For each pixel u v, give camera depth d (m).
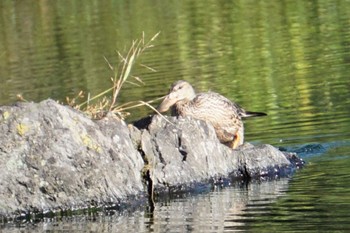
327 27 29.23
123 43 28.92
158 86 22.84
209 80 23.53
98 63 26.48
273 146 16.17
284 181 14.74
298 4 33.16
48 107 14.09
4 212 13.55
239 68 24.77
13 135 13.84
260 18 31.53
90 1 36.72
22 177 13.70
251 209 13.12
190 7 34.38
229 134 16.89
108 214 13.67
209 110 16.66
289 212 12.74
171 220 12.89
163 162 14.81
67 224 13.15
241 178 15.31
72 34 31.14
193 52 27.22
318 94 20.86
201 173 15.01
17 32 32.25
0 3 37.22
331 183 14.19
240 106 19.09
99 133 14.30
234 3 34.56
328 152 16.16
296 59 25.30
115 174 14.15
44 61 27.50
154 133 15.05
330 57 25.08
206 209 13.41
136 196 14.27
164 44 28.59
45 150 13.82
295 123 18.36
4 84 24.73
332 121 18.20
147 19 32.66
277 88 22.00
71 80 24.58
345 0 32.81
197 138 15.17
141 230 12.46
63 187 13.78
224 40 28.64
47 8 35.88
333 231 11.66
